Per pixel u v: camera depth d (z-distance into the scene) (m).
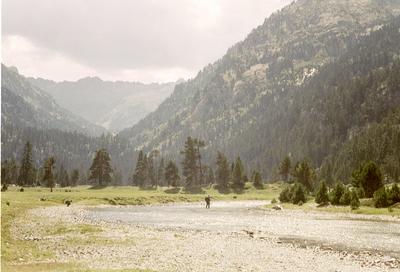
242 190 180.25
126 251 32.78
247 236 44.59
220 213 83.12
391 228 53.88
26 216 60.34
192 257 30.92
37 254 29.70
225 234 46.03
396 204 79.62
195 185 198.62
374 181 94.50
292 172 183.88
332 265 28.88
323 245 38.75
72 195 118.25
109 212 83.62
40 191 149.25
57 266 25.25
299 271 26.81
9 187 174.75
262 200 146.75
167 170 188.12
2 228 43.25
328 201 97.62
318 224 59.66
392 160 176.00
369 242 40.75
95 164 186.88
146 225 56.59
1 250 29.14
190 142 194.00
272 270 26.98
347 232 49.25
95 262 27.61
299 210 90.25
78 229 46.03
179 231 48.88
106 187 182.25
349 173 189.38
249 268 27.42
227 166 187.62
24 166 190.25
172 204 121.19
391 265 29.02
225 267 27.52
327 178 196.75
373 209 80.12
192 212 85.75
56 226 48.50
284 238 43.66
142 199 121.56
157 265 27.30
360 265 28.97
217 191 177.62
